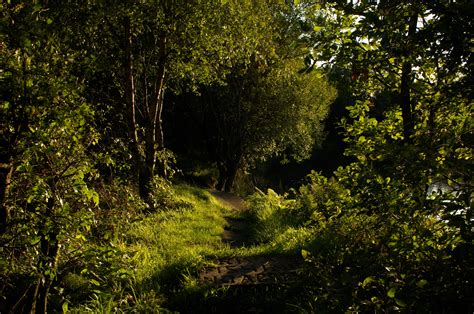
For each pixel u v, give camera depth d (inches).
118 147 223.0
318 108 1050.1
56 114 147.6
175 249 364.8
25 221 141.9
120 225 187.2
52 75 150.2
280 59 813.2
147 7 458.6
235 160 1011.9
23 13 138.6
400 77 157.4
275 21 743.7
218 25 509.0
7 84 139.3
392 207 122.6
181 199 591.5
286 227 458.0
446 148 113.8
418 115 162.2
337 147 1565.0
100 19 426.3
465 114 135.3
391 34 132.3
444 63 131.8
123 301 223.1
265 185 1219.2
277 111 967.0
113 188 200.1
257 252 363.6
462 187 107.3
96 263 154.0
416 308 104.7
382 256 121.3
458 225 102.3
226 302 265.0
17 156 145.3
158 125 642.2
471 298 100.1
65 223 142.9
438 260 108.7
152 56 605.3
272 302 256.1
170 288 289.4
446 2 119.9
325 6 144.3
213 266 325.7
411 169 112.8
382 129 170.4
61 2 268.8
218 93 994.1
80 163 157.8
